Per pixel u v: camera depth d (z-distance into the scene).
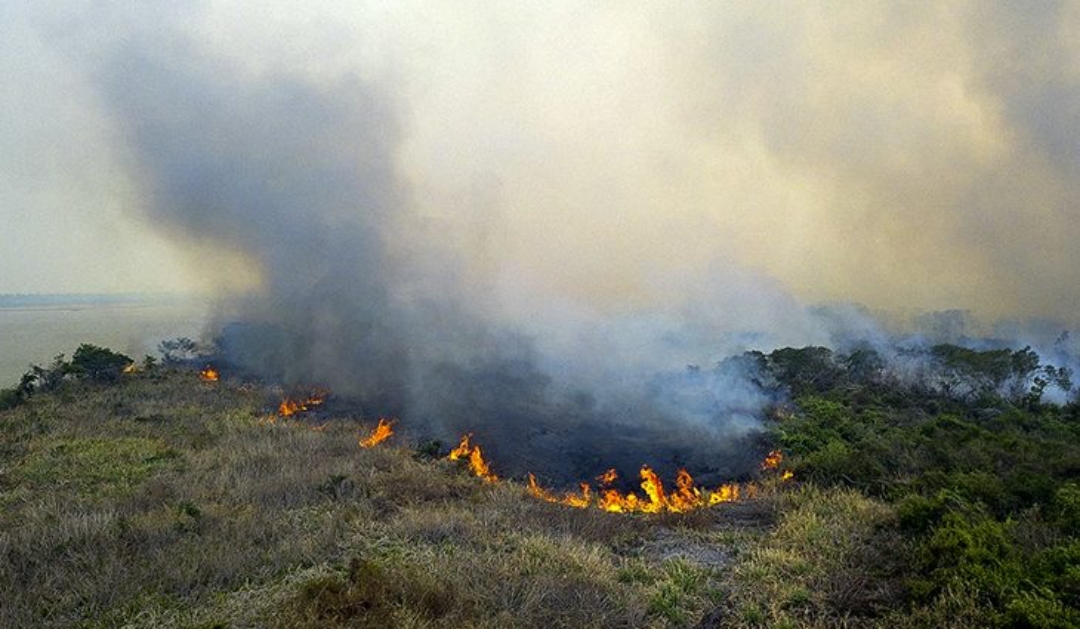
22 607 5.83
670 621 5.69
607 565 6.77
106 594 6.13
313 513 8.51
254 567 6.71
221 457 11.63
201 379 20.58
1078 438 11.34
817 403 14.77
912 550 6.51
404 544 7.32
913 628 5.07
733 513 9.02
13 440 13.03
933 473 8.68
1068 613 4.76
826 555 6.80
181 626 5.39
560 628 5.40
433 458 12.91
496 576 6.21
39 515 8.23
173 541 7.43
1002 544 6.09
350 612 5.27
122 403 16.53
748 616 5.60
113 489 9.65
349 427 15.77
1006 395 15.65
